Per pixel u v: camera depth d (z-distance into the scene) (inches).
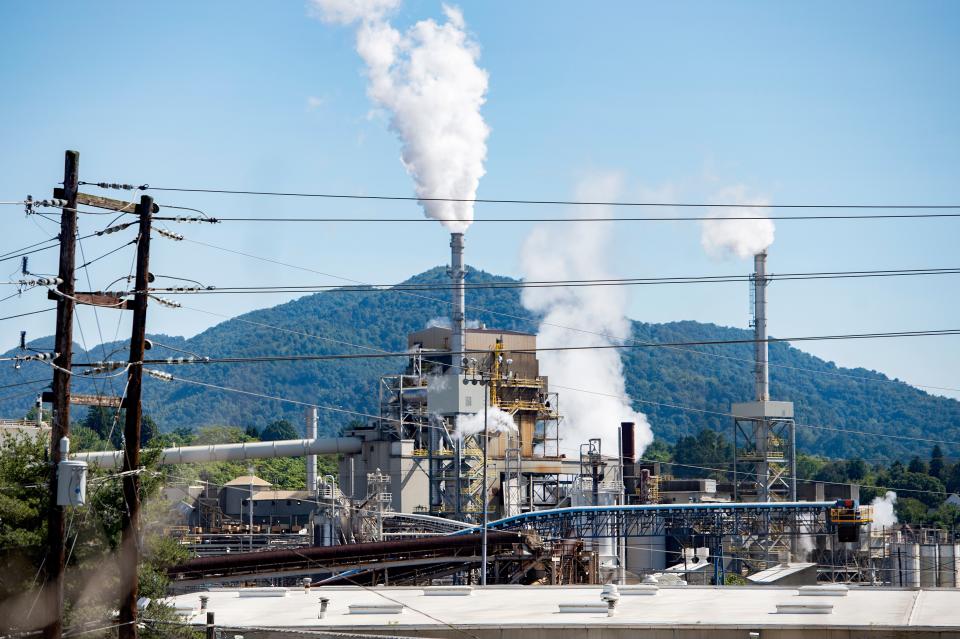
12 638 1617.9
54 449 1408.7
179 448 6067.9
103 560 1866.4
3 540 1795.0
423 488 6407.5
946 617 1947.6
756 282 7854.3
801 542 6343.5
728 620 1962.4
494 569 3988.7
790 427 7687.0
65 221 1430.9
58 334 1424.7
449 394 6368.1
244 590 2603.3
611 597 2097.7
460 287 6919.3
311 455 6712.6
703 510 5423.2
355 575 3777.1
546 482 6963.6
